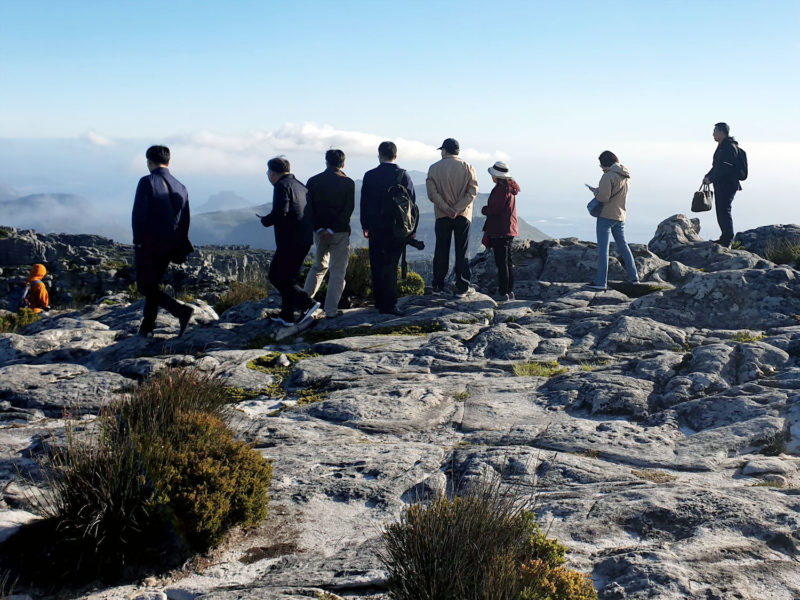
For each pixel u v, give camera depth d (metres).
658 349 8.88
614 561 3.74
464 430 6.37
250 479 4.46
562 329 9.84
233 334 10.12
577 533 4.17
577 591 3.23
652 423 6.32
